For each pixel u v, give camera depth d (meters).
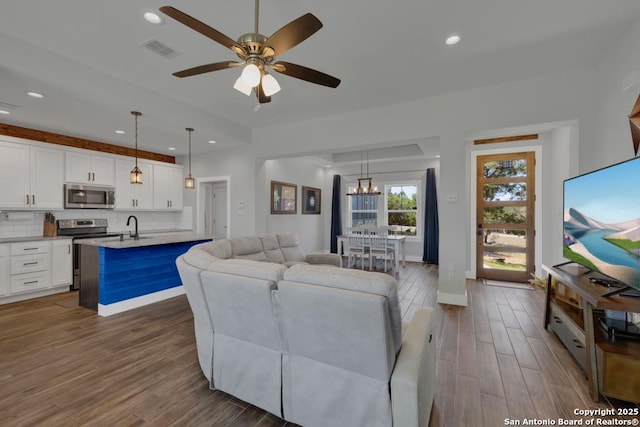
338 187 8.03
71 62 2.82
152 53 2.72
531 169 4.82
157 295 3.90
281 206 6.67
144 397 1.88
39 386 2.00
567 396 1.88
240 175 5.50
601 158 2.85
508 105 3.40
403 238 5.97
